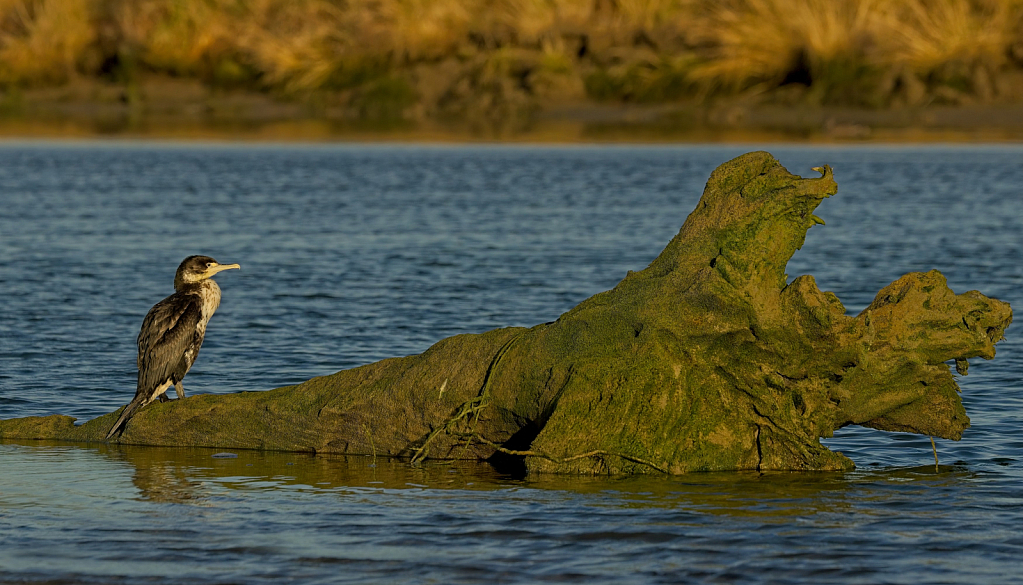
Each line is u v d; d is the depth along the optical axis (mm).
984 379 47469
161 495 34938
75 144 143500
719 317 35875
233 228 88375
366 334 56062
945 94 147125
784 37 154250
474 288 66688
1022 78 148250
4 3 191500
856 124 142500
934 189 103750
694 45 158625
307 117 168125
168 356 40281
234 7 184875
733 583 28391
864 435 41125
